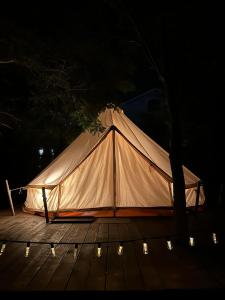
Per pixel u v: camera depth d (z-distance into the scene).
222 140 15.24
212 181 15.19
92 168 8.95
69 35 6.83
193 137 16.30
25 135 13.25
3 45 6.97
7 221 8.38
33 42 6.75
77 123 8.63
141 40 6.18
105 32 6.86
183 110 13.72
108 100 7.45
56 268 4.73
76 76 7.48
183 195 5.88
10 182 14.94
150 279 4.25
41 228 7.40
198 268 4.65
